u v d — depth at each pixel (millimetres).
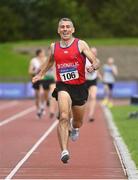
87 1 143375
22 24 132875
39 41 111562
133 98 46250
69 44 17250
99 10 142125
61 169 17109
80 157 19625
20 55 97062
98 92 66562
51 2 134875
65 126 16719
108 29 134000
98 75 34375
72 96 17344
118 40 110625
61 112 16844
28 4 135125
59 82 17422
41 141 24203
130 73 90625
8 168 17312
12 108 48781
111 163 18281
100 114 39906
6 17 130000
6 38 129500
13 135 26531
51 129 29312
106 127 30344
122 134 25656
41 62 35906
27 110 45719
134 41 107812
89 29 130625
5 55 96312
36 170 16938
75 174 16203
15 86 69125
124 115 36906
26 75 89625
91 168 17297
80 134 26953
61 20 17312
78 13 135750
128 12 134500
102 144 23234
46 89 36688
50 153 20578
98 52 98500
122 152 20031
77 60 17188
